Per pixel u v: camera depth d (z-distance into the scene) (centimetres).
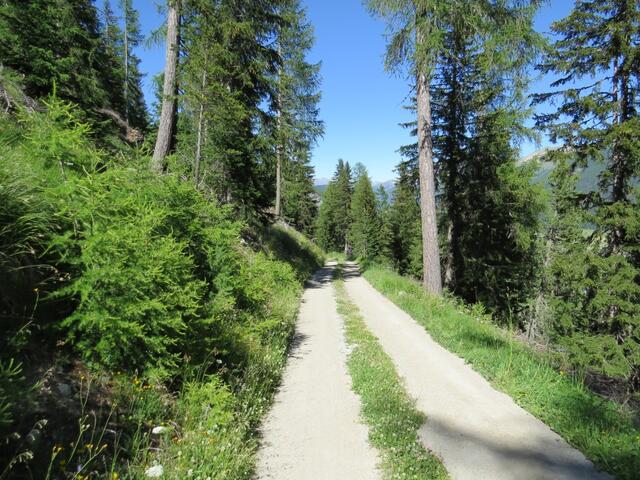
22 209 336
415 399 504
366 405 498
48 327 329
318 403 516
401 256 4478
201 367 452
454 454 386
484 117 1612
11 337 291
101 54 1942
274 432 435
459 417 468
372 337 827
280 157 2525
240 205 1430
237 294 725
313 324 977
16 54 1182
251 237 1661
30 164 371
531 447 402
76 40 1543
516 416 474
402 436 413
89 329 331
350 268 3127
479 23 1046
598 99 1171
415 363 671
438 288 1302
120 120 1762
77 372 325
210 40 1024
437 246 1309
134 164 573
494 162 1662
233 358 548
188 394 397
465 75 1659
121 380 348
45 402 274
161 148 1048
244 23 1130
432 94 1747
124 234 357
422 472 352
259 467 362
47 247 350
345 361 688
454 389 557
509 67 1125
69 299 350
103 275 335
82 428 254
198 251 656
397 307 1234
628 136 1108
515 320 1800
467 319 979
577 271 1178
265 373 566
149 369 374
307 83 2403
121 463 283
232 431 379
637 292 1072
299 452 392
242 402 454
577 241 1277
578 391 523
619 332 1148
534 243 1769
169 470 294
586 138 1190
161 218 484
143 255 377
